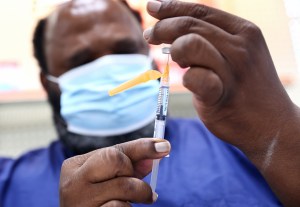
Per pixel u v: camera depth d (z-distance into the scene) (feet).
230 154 2.77
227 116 1.68
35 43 3.75
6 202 2.88
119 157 1.55
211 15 1.62
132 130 3.11
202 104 1.63
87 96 3.13
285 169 1.77
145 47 3.43
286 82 3.32
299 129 1.72
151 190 1.58
